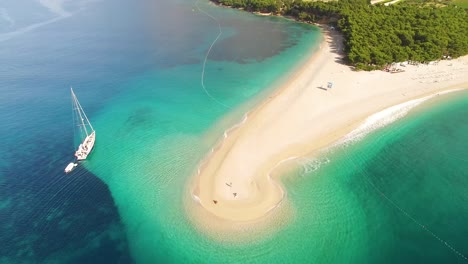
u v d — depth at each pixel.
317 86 99.50
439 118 86.19
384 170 71.44
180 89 104.75
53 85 108.50
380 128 82.44
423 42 115.31
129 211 63.34
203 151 77.38
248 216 60.66
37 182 70.06
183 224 60.25
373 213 62.31
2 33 158.50
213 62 123.19
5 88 106.44
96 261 54.66
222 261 54.28
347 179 69.19
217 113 91.38
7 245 57.12
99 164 75.00
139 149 79.25
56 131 86.19
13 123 89.31
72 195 67.00
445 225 60.31
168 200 65.12
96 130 86.38
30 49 137.50
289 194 65.25
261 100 95.50
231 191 65.31
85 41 145.75
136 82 110.06
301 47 133.88
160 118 90.56
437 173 70.75
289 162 72.62
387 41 115.62
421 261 54.56
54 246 57.03
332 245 56.84
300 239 57.47
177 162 74.56
